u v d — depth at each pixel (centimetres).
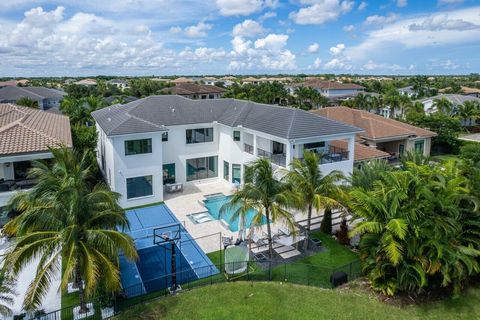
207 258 2392
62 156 2319
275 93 11044
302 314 1836
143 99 4072
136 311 1830
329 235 2720
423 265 1856
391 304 1933
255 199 2169
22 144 2752
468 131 7381
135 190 3338
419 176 2086
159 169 3394
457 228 1919
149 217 3080
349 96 12062
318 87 12369
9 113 3938
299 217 3039
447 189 1986
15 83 14775
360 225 1970
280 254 2428
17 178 2961
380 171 2350
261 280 2123
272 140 3422
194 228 2859
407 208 1947
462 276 1952
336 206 2362
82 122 5512
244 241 2519
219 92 11669
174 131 3722
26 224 1605
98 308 1822
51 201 1683
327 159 3400
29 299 1471
